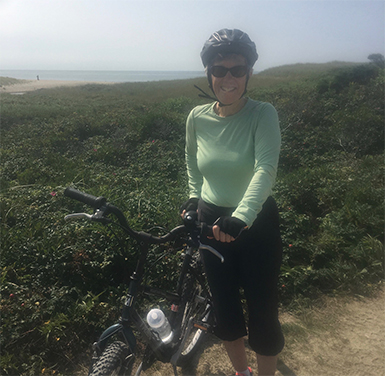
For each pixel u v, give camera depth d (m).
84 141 8.55
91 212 4.35
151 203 4.48
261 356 1.98
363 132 7.69
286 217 4.23
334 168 6.25
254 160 1.86
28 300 2.93
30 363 2.52
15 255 3.48
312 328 2.84
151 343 1.90
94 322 2.87
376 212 4.38
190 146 2.17
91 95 30.73
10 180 6.22
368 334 2.76
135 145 8.47
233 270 1.97
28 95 28.66
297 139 8.03
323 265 3.71
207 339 2.75
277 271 1.93
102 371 1.61
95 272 3.40
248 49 1.75
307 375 2.38
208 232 1.66
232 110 1.90
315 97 11.57
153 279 3.35
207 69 1.86
